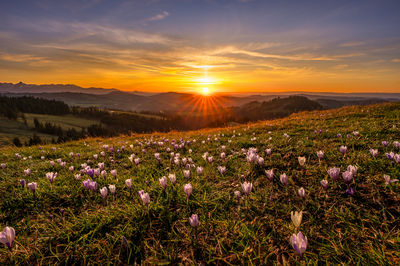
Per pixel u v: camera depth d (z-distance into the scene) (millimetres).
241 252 2350
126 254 2516
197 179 4477
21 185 4555
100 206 3666
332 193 3273
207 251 2467
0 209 3781
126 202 3639
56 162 7320
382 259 2039
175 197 3596
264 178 4215
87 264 2412
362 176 3572
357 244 2320
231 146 7730
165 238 2738
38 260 2482
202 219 2977
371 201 2943
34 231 3098
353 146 5207
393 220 2531
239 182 4195
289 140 6934
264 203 3240
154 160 6789
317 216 2820
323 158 4812
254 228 2729
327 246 2287
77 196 4086
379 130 6586
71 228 2965
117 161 7184
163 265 2311
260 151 6387
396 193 2963
